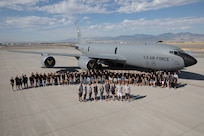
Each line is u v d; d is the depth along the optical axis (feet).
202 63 121.08
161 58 68.74
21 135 31.14
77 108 43.39
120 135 30.78
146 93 54.90
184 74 83.46
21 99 50.39
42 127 33.99
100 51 108.88
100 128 33.35
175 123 34.86
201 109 41.68
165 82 62.49
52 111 41.68
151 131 31.96
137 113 39.88
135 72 88.02
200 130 31.99
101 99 48.57
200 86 62.59
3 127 34.04
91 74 69.46
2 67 112.37
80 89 47.52
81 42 144.97
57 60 154.40
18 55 208.54
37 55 208.95
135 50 81.10
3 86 65.16
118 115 38.99
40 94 55.06
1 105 45.73
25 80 61.67
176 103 45.85
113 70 94.53
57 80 70.54
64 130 32.81
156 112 40.27
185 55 64.44
